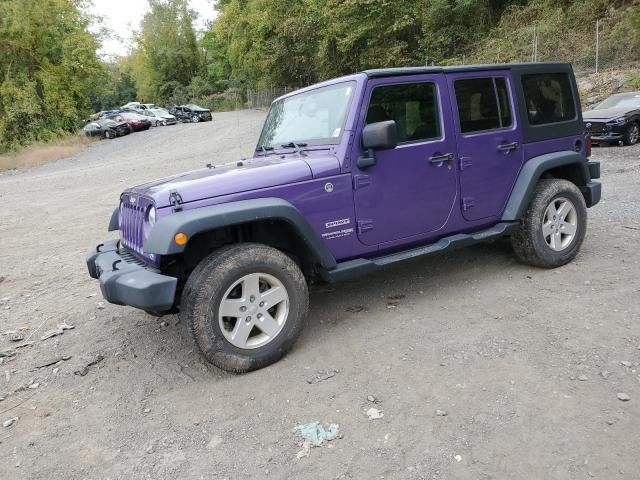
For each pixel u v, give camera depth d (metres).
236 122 34.00
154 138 28.70
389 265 4.05
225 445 2.81
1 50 31.42
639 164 10.68
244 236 3.82
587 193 5.34
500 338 3.71
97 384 3.57
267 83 43.19
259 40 38.88
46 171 20.38
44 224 9.62
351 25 29.31
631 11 20.42
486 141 4.53
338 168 3.78
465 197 4.46
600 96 17.59
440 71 4.30
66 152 26.19
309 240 3.63
